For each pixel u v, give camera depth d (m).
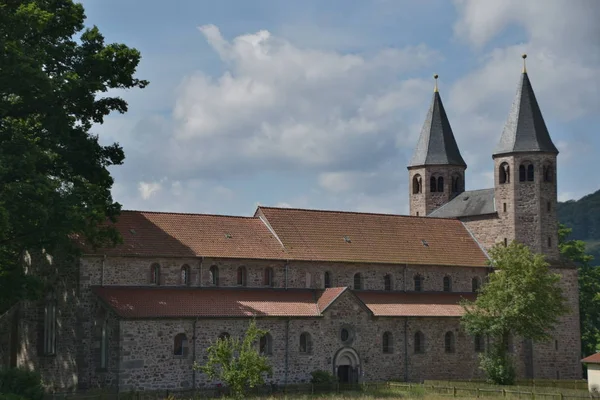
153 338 72.25
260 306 79.12
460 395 73.69
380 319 84.56
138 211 83.00
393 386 78.44
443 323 88.69
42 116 64.81
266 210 89.88
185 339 74.00
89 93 65.00
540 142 98.62
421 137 114.44
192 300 76.69
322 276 86.56
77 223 60.69
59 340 75.62
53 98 62.09
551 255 98.19
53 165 64.69
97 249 75.12
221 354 68.00
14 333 80.81
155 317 72.31
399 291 90.62
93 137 67.94
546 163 98.88
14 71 57.69
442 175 112.12
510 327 86.50
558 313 88.06
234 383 66.88
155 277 78.06
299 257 85.12
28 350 78.88
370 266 89.38
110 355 71.44
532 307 85.50
